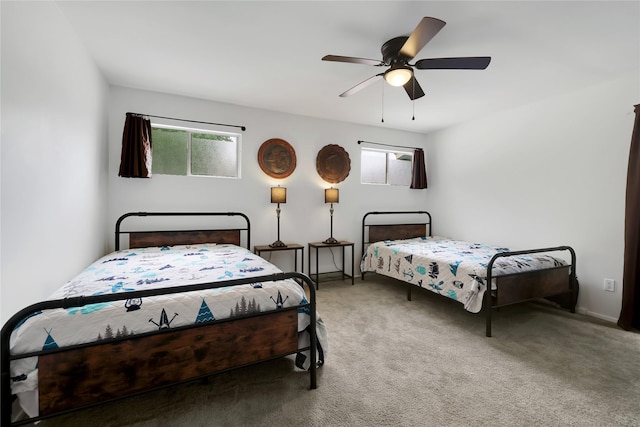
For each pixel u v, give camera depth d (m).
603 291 2.85
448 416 1.47
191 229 3.45
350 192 4.44
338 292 3.65
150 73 2.78
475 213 4.22
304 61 2.52
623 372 1.88
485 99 3.38
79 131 2.22
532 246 3.48
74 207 2.14
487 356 2.08
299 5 1.79
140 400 1.57
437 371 1.88
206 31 2.08
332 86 3.07
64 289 1.64
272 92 3.24
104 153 2.92
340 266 4.38
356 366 1.93
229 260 2.49
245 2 1.77
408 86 2.36
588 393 1.66
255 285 1.66
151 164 3.21
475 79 2.83
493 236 3.96
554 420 1.45
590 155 2.96
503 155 3.82
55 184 1.82
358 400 1.59
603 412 1.51
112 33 2.12
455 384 1.74
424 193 5.07
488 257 3.00
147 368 1.31
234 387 1.69
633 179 2.55
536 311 3.01
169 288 1.26
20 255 1.44
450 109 3.75
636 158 2.54
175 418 1.44
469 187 4.31
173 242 3.29
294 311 1.65
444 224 4.74
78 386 1.20
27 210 1.50
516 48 2.25
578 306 3.03
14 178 1.39
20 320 1.07
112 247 3.11
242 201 3.71
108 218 3.08
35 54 1.57
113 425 1.39
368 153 4.79
